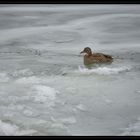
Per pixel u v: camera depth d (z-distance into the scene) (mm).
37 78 30625
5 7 89188
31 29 61312
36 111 23172
